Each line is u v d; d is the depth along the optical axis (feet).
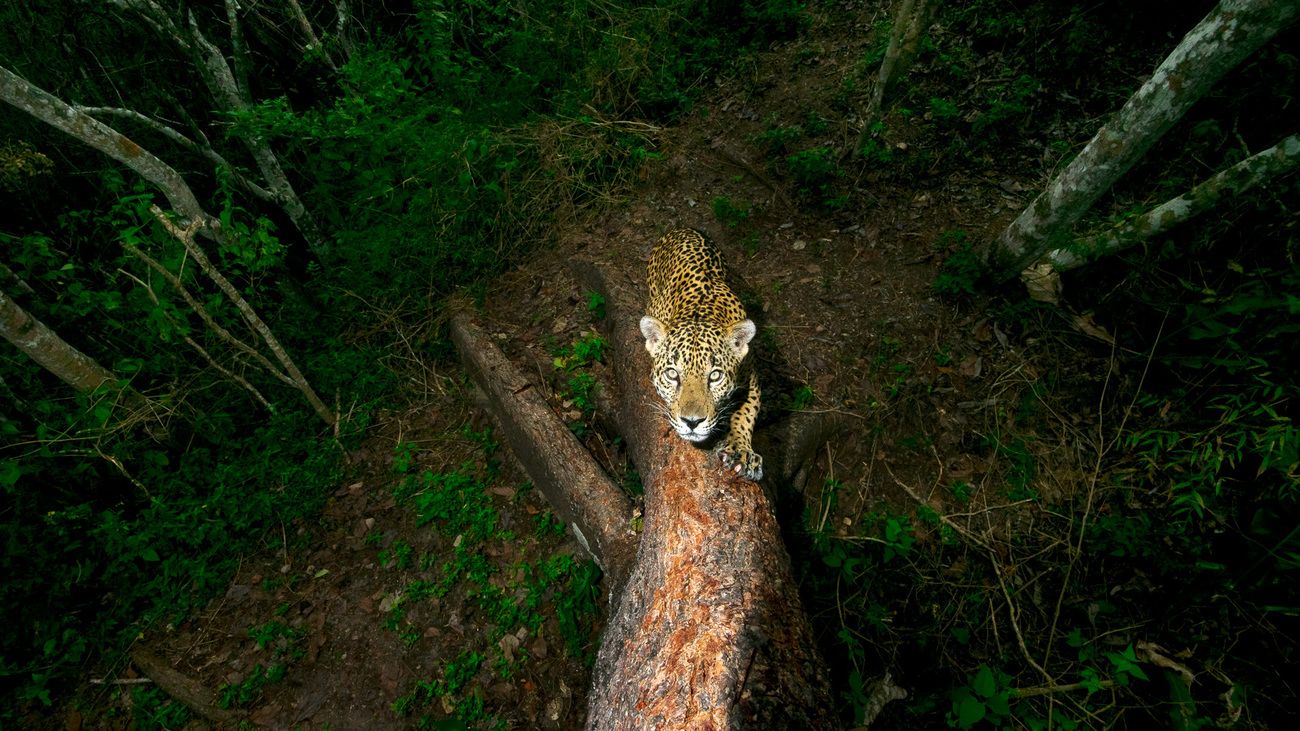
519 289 23.59
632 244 23.39
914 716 12.82
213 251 25.18
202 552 17.72
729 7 30.68
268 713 14.75
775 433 16.03
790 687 9.43
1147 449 15.62
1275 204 15.38
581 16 31.19
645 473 14.96
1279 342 14.17
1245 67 18.61
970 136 22.71
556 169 25.81
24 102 15.52
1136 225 16.10
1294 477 12.34
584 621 15.30
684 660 9.88
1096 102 22.34
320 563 17.43
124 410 18.63
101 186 24.53
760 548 11.70
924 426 17.20
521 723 14.02
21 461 17.61
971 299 19.01
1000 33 24.59
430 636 15.60
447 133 25.08
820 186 22.75
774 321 19.76
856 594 14.67
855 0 29.81
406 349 23.00
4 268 18.58
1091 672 12.28
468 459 19.40
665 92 28.35
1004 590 14.26
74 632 16.39
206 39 24.57
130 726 15.03
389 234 24.49
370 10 32.96
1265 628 12.57
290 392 21.83
